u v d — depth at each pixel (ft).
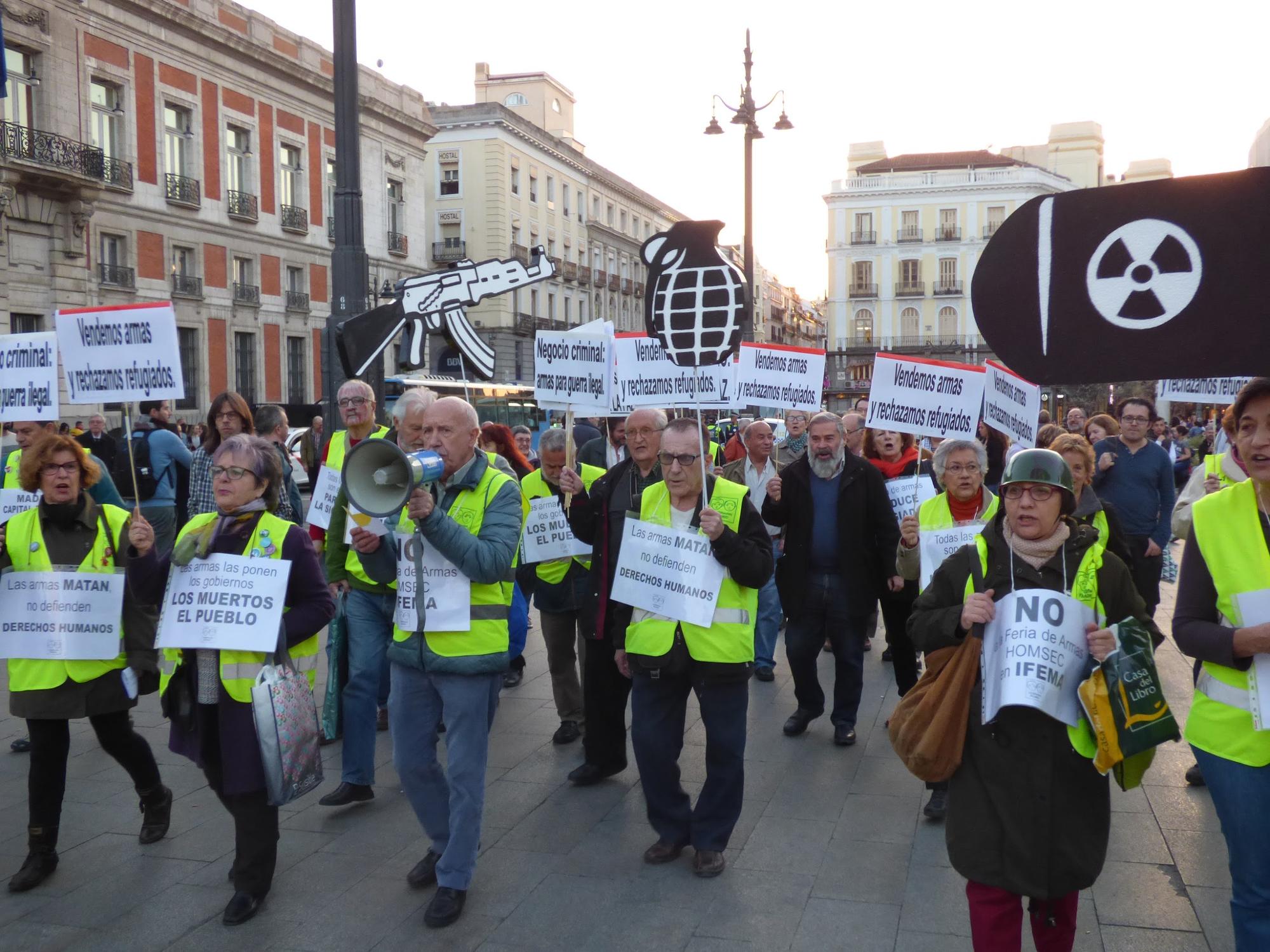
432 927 12.73
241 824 13.07
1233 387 22.47
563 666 20.20
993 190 212.84
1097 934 12.38
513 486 14.03
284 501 20.53
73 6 89.15
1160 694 9.38
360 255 25.96
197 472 21.04
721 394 25.77
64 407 81.20
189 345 105.19
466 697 13.39
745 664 14.20
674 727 14.70
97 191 90.53
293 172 120.16
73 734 20.93
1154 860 14.46
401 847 15.24
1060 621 9.81
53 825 14.14
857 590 19.86
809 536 20.15
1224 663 9.34
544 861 14.70
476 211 168.25
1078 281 7.53
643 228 237.45
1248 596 9.34
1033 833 9.73
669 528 14.58
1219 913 12.88
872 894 13.56
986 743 9.99
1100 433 23.91
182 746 13.28
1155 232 7.29
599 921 12.89
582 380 20.27
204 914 13.17
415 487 12.53
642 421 16.78
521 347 176.65
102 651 14.15
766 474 26.20
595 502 17.62
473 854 13.24
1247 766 9.34
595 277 207.82
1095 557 10.09
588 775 17.93
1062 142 239.30
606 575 17.21
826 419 20.07
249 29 111.14
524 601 21.72
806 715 20.76
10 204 83.76
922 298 216.95
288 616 13.48
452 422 13.61
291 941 12.49
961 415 19.66
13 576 14.23
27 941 12.52
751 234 58.18
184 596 13.08
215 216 107.45
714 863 14.15
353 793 16.93
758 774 18.35
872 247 219.00
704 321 16.89
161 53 99.76
